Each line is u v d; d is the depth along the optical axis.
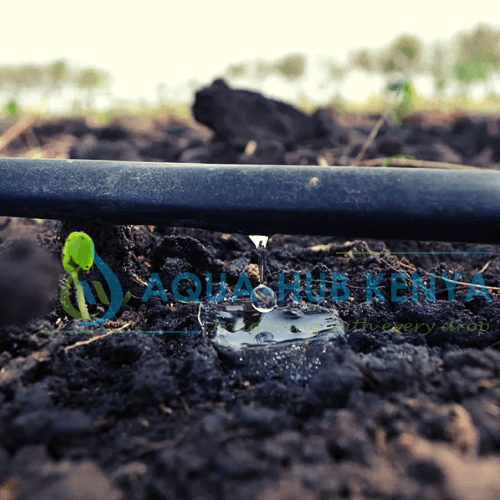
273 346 0.12
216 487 0.09
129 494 0.09
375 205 0.12
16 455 0.09
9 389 0.11
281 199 0.12
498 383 0.10
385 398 0.10
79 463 0.09
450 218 0.12
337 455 0.09
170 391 0.11
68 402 0.11
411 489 0.08
